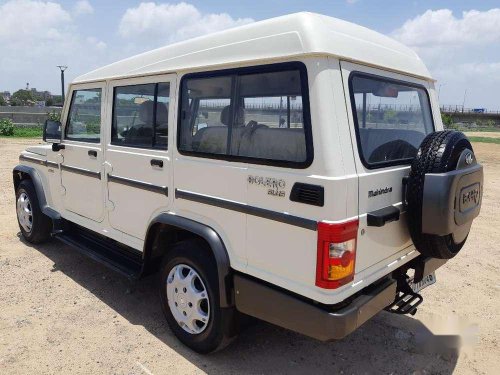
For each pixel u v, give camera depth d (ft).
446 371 10.85
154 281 15.71
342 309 8.59
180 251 11.13
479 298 15.06
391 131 10.53
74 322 12.69
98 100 14.32
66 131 16.14
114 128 13.60
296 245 8.68
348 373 10.68
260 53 9.20
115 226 13.80
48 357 10.93
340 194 8.18
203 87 10.58
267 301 9.37
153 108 12.08
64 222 16.65
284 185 8.79
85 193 15.10
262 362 11.00
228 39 10.04
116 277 15.97
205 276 10.55
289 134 8.79
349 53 8.95
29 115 106.73
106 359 10.93
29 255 17.93
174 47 11.52
